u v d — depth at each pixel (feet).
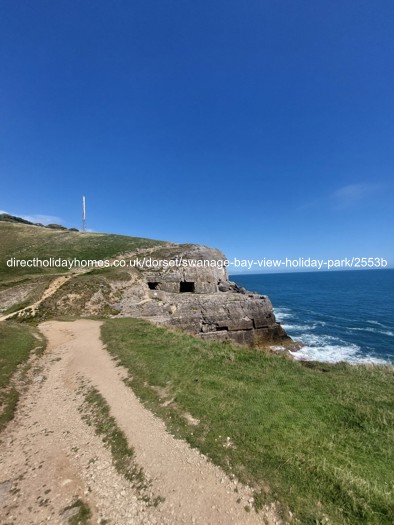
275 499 20.68
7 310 118.52
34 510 21.98
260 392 36.88
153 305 135.74
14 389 44.32
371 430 28.76
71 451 28.86
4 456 29.14
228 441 27.14
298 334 170.71
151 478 23.73
